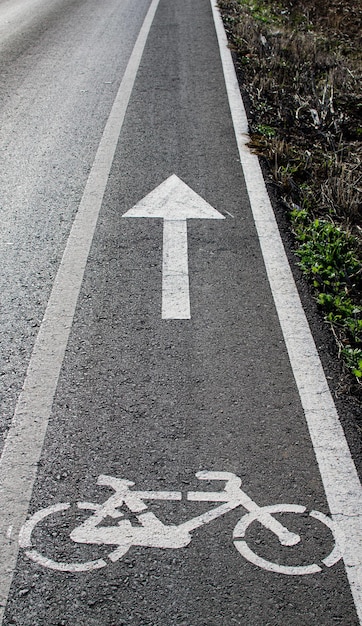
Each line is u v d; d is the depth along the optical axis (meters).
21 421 3.65
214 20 13.95
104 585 2.81
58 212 6.02
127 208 6.13
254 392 3.95
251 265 5.30
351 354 4.28
